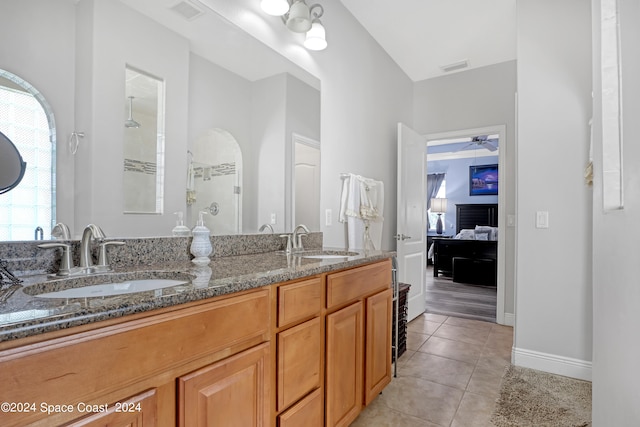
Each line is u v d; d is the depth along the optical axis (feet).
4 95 3.34
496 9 8.68
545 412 5.78
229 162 5.70
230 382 3.14
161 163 4.71
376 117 10.24
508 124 11.23
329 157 8.05
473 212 26.55
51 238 3.60
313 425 4.29
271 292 3.67
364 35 9.55
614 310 2.65
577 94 7.14
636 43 1.96
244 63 5.92
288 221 6.88
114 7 4.20
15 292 2.73
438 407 5.97
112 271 3.76
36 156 3.54
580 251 7.06
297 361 4.00
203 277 3.39
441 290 16.38
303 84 7.22
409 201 11.21
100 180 4.05
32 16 3.51
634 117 2.03
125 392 2.35
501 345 8.98
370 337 5.59
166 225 4.75
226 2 5.57
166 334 2.56
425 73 12.28
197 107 5.19
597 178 3.59
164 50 4.74
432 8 8.68
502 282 10.93
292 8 6.26
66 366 2.02
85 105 3.92
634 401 2.04
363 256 5.70
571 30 7.23
